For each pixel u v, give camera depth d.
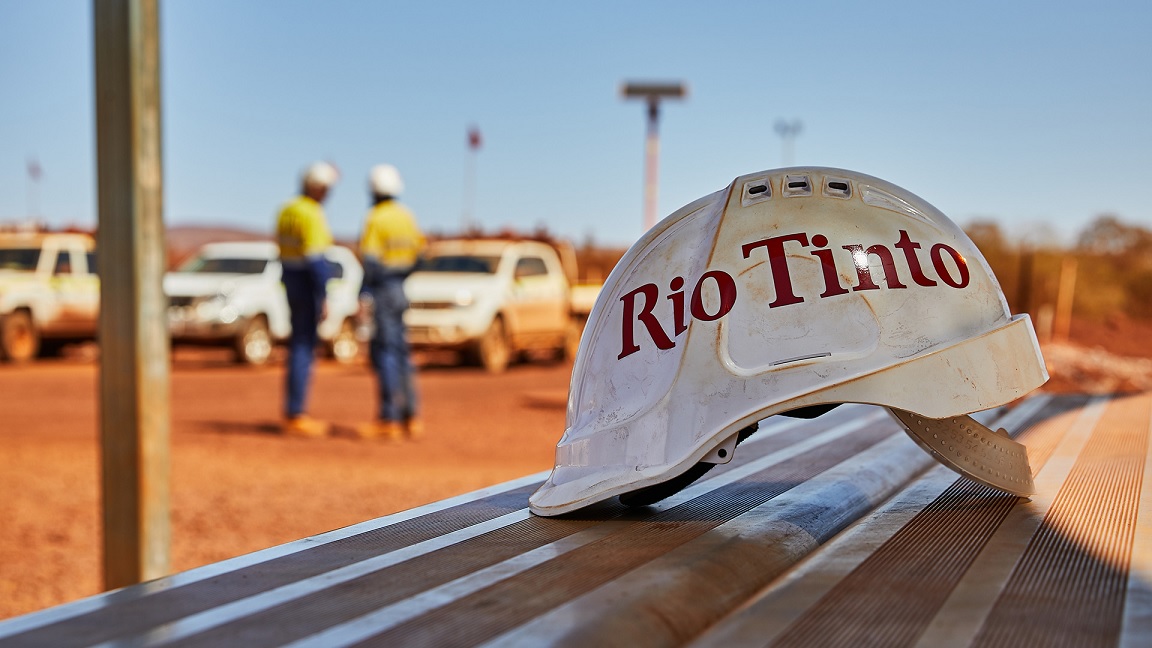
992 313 1.34
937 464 1.79
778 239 1.33
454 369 18.47
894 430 2.07
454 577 0.96
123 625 0.82
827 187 1.37
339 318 19.88
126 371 3.36
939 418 1.25
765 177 1.38
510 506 1.41
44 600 4.79
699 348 1.29
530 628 0.77
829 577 0.96
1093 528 1.14
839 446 1.84
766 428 2.20
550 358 20.47
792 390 1.25
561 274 19.59
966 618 0.81
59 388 14.31
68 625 0.82
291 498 7.06
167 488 3.45
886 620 0.81
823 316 1.29
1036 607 0.83
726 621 0.84
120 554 3.37
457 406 12.91
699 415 1.27
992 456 1.34
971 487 1.44
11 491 7.29
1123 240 58.12
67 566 5.41
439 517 1.32
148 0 3.34
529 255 18.94
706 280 1.32
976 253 1.39
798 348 1.28
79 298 18.52
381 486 7.53
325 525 6.26
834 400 1.25
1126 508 1.26
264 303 18.17
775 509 1.25
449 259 18.39
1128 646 0.73
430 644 0.75
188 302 17.56
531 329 18.50
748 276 1.32
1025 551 1.04
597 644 0.74
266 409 12.27
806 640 0.77
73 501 7.01
